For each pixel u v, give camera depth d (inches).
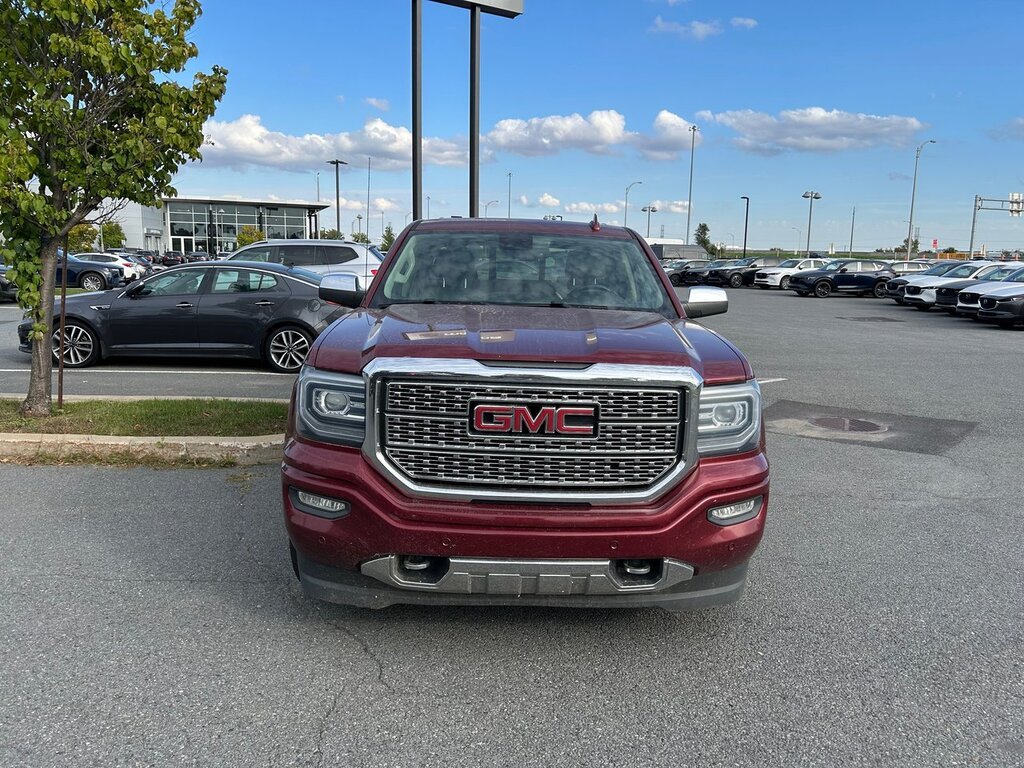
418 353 116.6
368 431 115.3
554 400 113.1
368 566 116.5
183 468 230.4
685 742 106.2
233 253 634.2
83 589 150.5
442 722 109.9
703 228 4323.3
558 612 145.2
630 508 115.0
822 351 545.6
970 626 141.5
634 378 113.2
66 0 230.2
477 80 568.4
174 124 251.0
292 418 127.5
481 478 114.4
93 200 256.1
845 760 102.7
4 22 233.6
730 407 121.3
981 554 176.4
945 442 281.1
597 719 111.3
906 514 203.5
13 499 201.9
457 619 141.3
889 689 120.2
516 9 571.2
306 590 124.9
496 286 167.5
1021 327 763.4
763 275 1712.6
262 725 108.3
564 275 171.5
